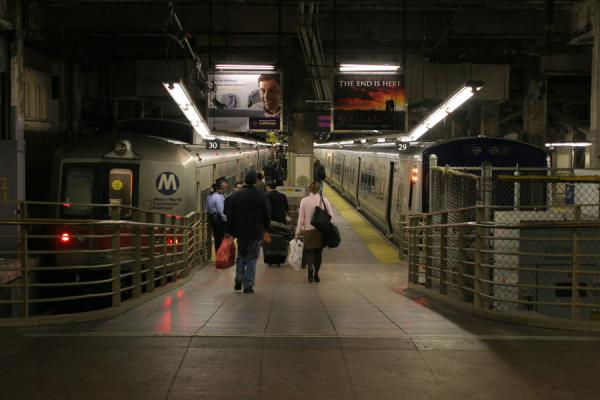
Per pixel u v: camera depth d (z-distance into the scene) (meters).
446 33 21.19
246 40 25.44
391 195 22.45
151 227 11.18
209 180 19.77
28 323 7.50
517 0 21.02
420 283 12.94
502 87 26.80
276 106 21.50
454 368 5.73
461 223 9.38
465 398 5.02
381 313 8.77
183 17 22.25
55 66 23.70
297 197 22.42
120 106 32.38
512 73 29.80
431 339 6.73
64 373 5.53
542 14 22.44
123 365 5.75
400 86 20.89
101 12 21.78
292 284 13.80
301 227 13.92
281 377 5.46
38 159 22.23
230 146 26.12
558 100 33.66
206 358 5.97
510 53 25.84
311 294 11.59
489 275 9.62
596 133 18.23
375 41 23.44
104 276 14.77
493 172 16.75
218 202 17.25
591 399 5.01
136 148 15.52
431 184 12.27
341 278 15.17
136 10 21.86
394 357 6.05
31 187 21.72
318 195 13.93
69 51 23.56
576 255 7.58
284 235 17.25
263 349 6.28
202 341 6.55
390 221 22.50
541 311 9.61
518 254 8.00
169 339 6.63
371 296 11.38
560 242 9.56
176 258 13.47
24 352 6.14
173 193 15.68
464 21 22.70
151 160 15.52
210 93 21.56
